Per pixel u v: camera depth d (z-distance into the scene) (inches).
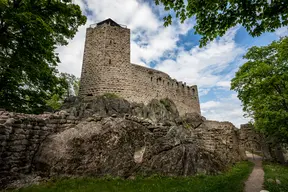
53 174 331.0
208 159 545.6
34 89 667.4
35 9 556.7
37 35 533.0
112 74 965.8
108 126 446.9
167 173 432.1
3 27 515.8
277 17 213.2
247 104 811.4
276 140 942.4
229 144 880.3
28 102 667.4
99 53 988.6
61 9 594.6
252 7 210.1
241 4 212.7
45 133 389.4
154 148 475.5
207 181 391.5
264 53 766.5
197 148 547.8
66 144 377.1
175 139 531.2
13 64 531.8
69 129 415.5
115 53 1016.9
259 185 396.5
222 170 559.8
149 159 445.1
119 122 468.8
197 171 477.4
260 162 959.0
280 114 584.7
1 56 505.7
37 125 377.1
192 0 230.2
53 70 719.1
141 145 468.1
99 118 473.7
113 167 385.4
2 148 299.4
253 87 724.7
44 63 606.5
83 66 994.7
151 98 1098.1
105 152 399.5
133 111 810.8
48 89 687.7
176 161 467.5
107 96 828.0
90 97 885.8
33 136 363.3
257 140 1293.1
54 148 364.2
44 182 304.8
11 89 615.2
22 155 332.8
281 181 430.3
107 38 1024.2
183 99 1406.3
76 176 343.9
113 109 735.7
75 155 368.5
